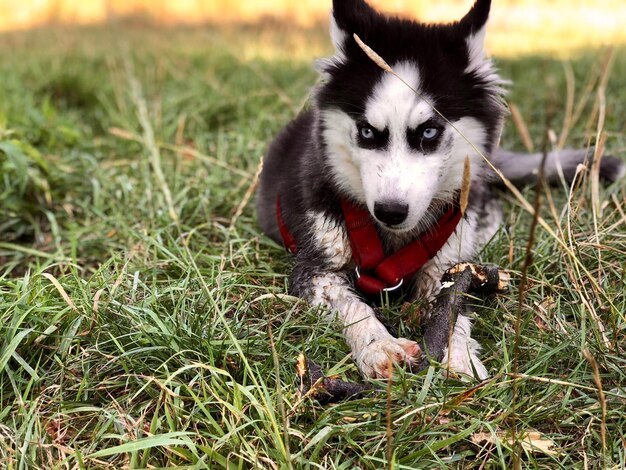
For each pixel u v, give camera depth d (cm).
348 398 44
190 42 172
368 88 53
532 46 160
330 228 57
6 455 41
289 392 43
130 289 55
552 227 65
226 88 112
